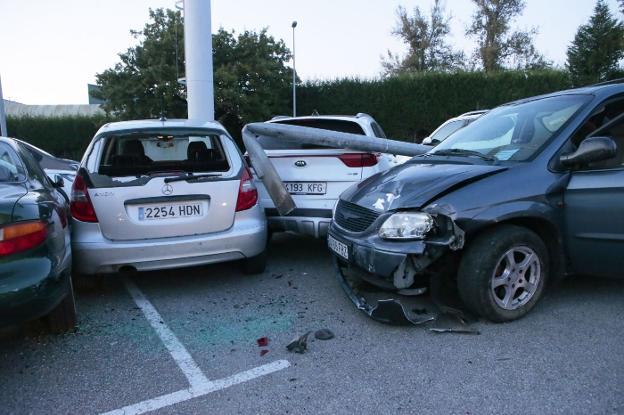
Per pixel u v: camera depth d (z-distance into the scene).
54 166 7.04
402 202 3.34
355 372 2.86
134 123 4.58
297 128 4.92
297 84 27.72
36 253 2.71
